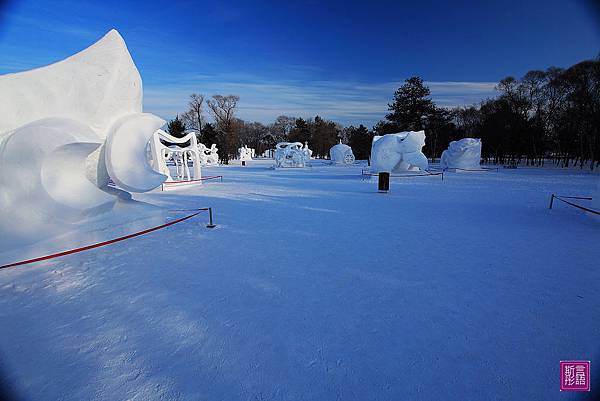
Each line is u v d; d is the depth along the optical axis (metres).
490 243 6.45
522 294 4.12
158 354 2.98
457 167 29.36
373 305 3.86
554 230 7.50
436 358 2.87
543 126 38.09
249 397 2.44
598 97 28.72
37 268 5.21
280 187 17.48
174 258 5.68
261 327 3.40
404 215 9.41
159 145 16.67
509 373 2.68
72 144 6.27
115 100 8.17
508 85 41.44
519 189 15.52
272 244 6.50
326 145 66.00
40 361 2.91
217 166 43.44
